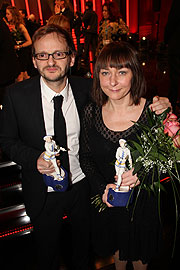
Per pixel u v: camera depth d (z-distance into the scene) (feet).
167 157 3.86
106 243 5.46
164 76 16.53
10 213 7.85
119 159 4.07
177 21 10.39
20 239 7.98
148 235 5.06
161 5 24.73
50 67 4.46
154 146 3.87
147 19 32.99
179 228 8.11
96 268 7.20
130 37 22.25
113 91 4.31
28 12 32.73
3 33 10.00
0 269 7.23
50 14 32.94
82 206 5.75
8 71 10.37
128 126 4.59
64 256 7.56
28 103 4.84
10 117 4.91
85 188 5.70
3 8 14.21
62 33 4.47
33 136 4.94
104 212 5.19
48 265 5.91
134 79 4.35
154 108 4.38
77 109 5.17
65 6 15.70
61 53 4.45
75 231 6.10
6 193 8.25
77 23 20.13
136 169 3.97
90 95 5.10
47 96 4.84
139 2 32.65
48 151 4.19
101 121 4.77
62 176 4.43
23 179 5.31
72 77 5.38
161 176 4.53
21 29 14.23
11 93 4.88
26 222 7.79
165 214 8.55
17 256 7.55
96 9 31.04
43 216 5.40
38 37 4.41
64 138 4.99
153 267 7.12
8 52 10.31
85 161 5.10
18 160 4.78
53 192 5.32
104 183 4.81
